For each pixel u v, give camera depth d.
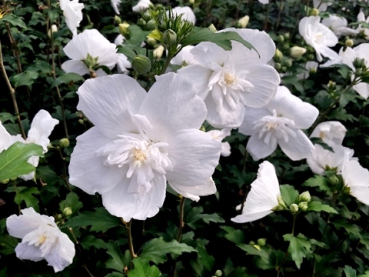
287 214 0.57
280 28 1.05
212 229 0.54
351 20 1.05
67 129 0.63
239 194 0.62
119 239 0.46
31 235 0.37
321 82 0.87
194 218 0.48
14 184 0.40
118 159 0.25
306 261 0.49
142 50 0.33
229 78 0.32
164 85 0.25
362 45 0.54
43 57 0.68
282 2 0.91
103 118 0.26
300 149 0.49
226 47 0.28
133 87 0.25
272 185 0.38
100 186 0.26
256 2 1.07
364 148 0.71
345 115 0.59
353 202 0.61
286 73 0.70
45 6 0.56
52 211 0.50
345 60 0.58
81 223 0.34
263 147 0.49
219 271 0.42
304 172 0.60
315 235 0.53
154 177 0.26
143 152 0.25
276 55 0.57
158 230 0.48
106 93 0.25
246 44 0.28
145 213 0.25
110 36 0.86
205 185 0.28
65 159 0.47
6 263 0.44
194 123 0.25
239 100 0.34
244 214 0.37
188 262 0.46
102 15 0.94
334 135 0.61
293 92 0.73
